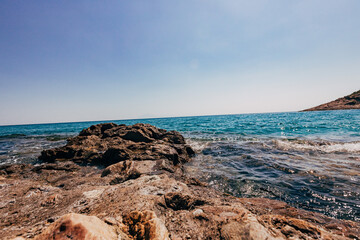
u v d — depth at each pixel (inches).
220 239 98.8
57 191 229.3
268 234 94.0
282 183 274.7
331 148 470.6
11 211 171.5
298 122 1305.4
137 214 113.1
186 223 119.4
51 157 493.4
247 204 196.4
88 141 593.6
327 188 246.1
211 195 222.1
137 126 710.5
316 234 103.7
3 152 647.1
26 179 307.6
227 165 392.5
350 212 189.0
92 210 156.6
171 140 620.4
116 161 414.3
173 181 243.9
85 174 344.2
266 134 800.9
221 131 999.0
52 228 75.3
